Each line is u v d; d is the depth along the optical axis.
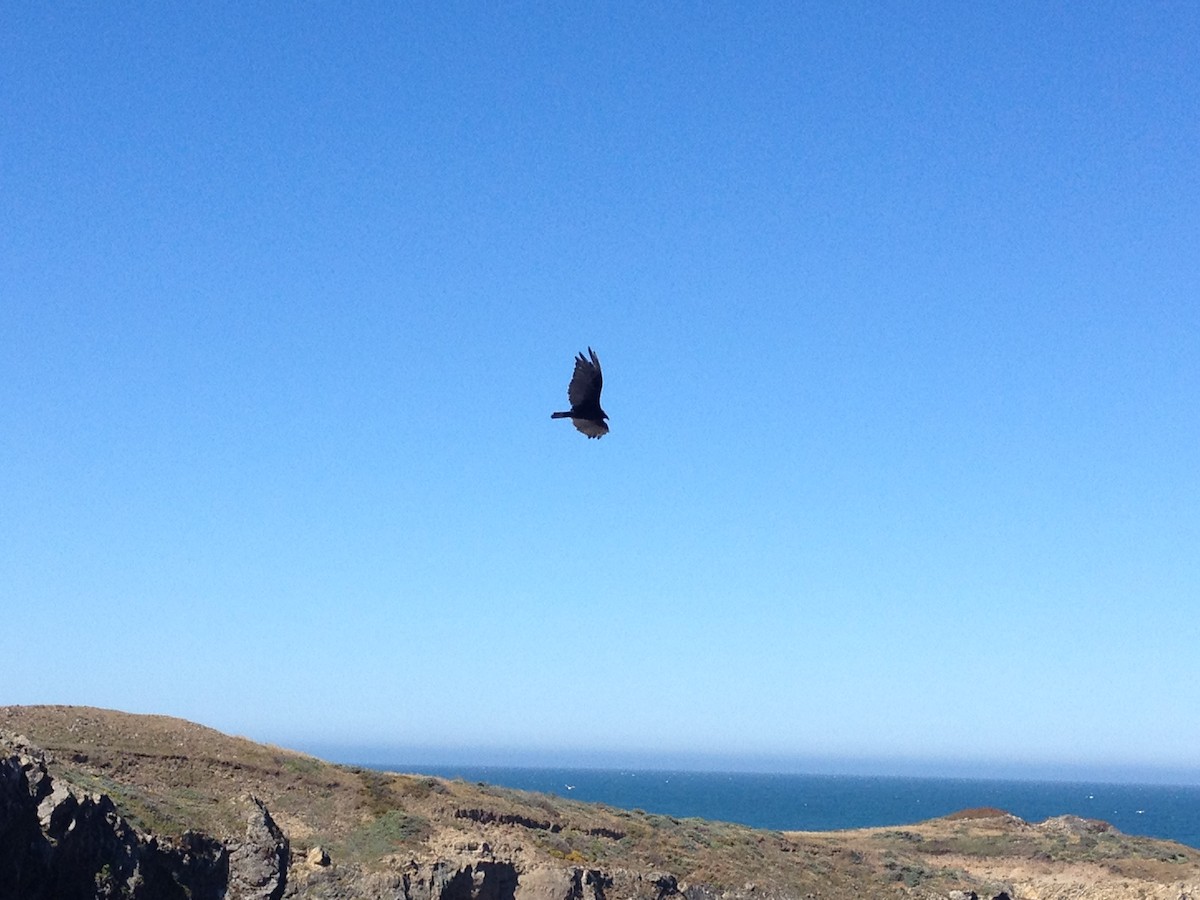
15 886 44.38
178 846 55.41
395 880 61.25
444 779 78.69
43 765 49.47
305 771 70.44
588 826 78.50
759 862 82.56
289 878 59.94
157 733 70.12
